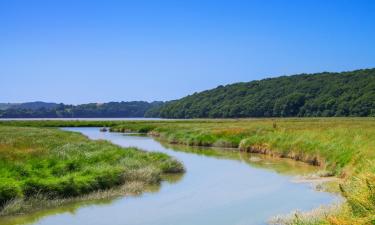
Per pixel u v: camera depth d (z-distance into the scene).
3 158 25.20
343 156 27.94
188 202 20.62
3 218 17.53
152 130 78.56
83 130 92.62
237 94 199.12
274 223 16.58
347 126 51.31
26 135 50.25
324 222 12.28
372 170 17.72
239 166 32.72
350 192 15.09
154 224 17.02
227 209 19.25
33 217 17.80
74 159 25.67
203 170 30.78
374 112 131.75
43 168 23.19
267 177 27.41
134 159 28.61
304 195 21.72
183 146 51.25
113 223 17.09
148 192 22.83
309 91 168.00
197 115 199.75
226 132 54.50
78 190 21.03
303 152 35.34
